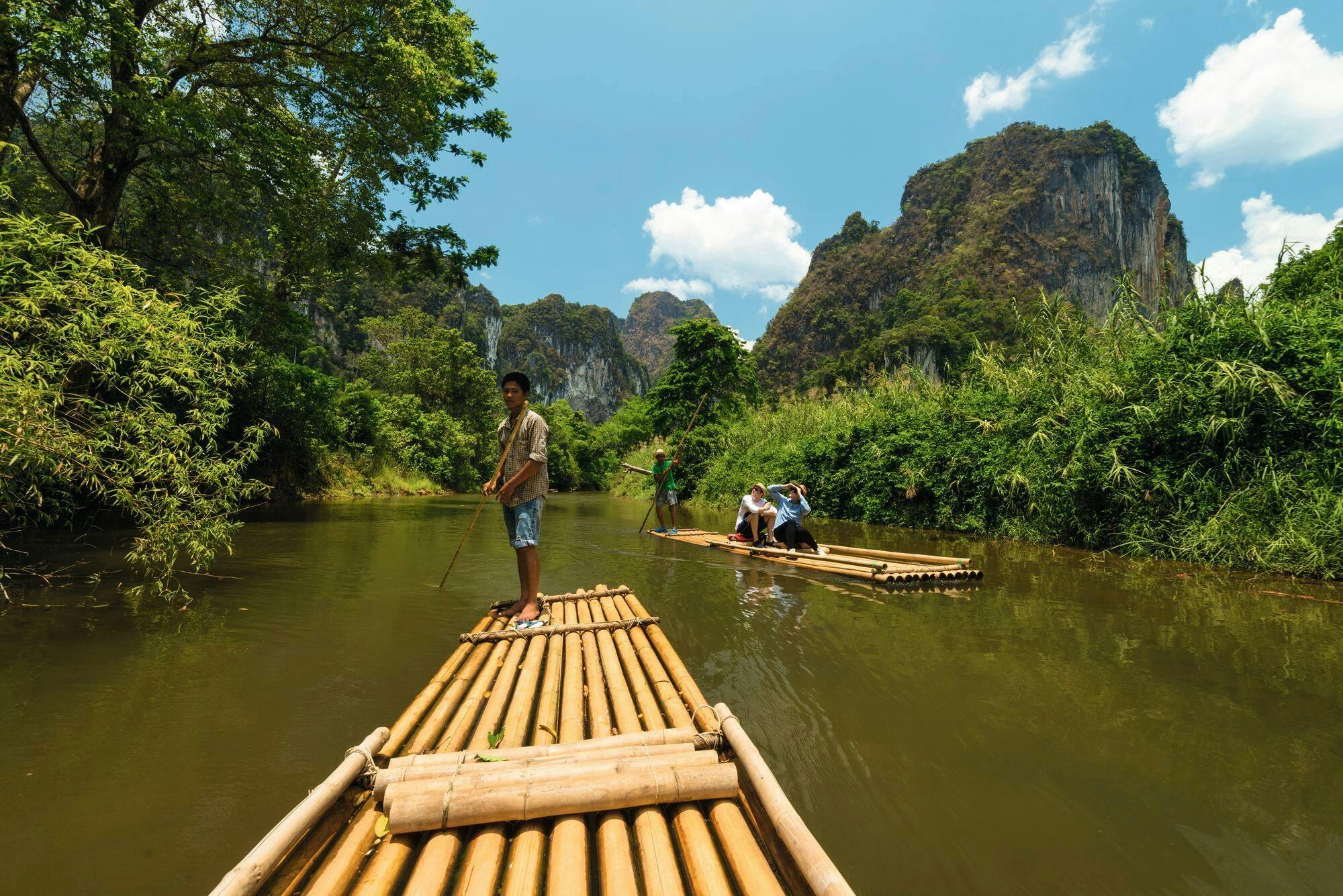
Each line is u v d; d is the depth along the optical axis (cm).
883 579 500
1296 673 291
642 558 646
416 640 334
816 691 270
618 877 132
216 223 1095
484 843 147
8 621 361
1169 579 521
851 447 1158
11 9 644
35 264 414
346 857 146
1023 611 409
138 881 148
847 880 153
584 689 250
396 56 948
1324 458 557
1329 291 684
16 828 167
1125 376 714
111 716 236
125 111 771
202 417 473
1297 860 160
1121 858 161
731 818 155
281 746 214
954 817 179
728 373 2027
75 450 400
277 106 1045
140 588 427
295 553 627
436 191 1173
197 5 927
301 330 1277
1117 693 267
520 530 378
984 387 1002
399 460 2259
